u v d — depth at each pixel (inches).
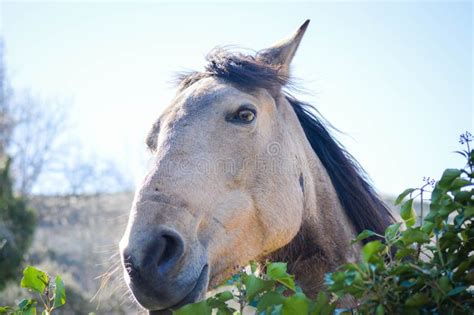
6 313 147.4
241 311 122.0
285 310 114.9
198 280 134.4
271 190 152.6
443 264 120.3
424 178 132.8
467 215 119.2
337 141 184.9
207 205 140.3
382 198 190.5
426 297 114.0
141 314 155.6
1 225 628.7
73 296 650.2
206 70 162.6
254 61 165.5
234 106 151.0
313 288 163.2
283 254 164.2
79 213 1238.3
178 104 153.6
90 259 959.0
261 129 154.8
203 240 138.6
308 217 164.1
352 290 114.0
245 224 148.3
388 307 116.0
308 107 181.0
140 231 128.9
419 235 121.8
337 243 167.0
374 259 114.7
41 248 944.9
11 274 609.6
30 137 1316.4
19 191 1214.3
